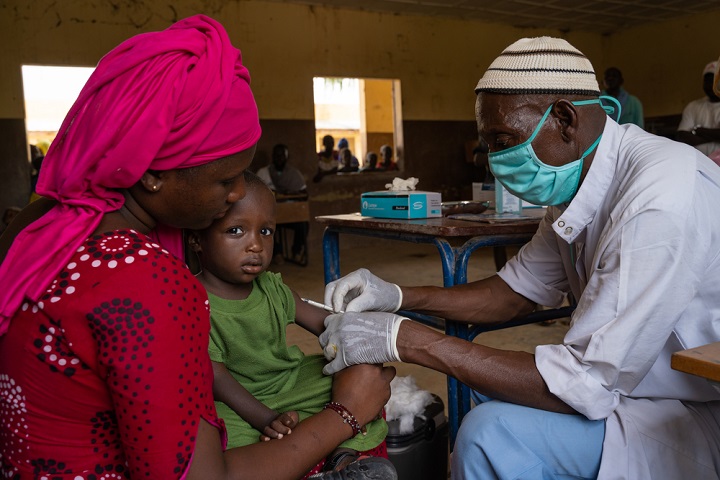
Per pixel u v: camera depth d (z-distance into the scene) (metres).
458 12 8.57
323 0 7.73
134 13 6.84
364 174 8.37
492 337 3.61
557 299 1.65
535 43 1.26
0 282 0.80
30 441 0.81
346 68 8.14
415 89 8.65
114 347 0.75
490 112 1.28
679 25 9.41
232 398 1.18
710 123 4.95
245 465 0.90
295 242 6.83
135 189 0.86
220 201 0.89
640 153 1.22
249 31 7.48
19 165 6.48
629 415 1.19
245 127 0.87
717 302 1.17
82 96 0.81
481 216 2.15
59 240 0.78
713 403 1.22
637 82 10.05
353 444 1.16
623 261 1.11
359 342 1.21
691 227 1.09
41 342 0.77
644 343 1.10
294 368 1.35
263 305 1.28
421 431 1.55
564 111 1.23
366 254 7.48
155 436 0.77
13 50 6.36
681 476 1.16
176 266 0.82
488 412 1.24
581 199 1.29
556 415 1.21
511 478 1.19
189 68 0.80
